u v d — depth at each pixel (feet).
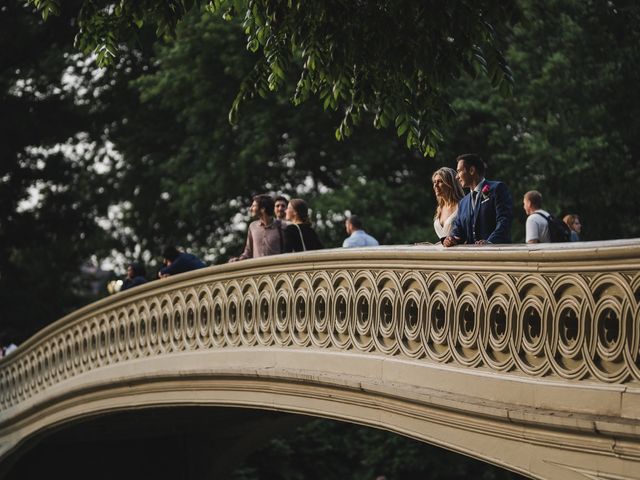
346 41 35.53
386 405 34.94
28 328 124.06
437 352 32.07
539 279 26.89
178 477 84.02
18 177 123.75
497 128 90.94
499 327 28.99
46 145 124.57
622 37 88.48
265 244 48.83
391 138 99.19
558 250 25.86
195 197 100.48
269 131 97.30
